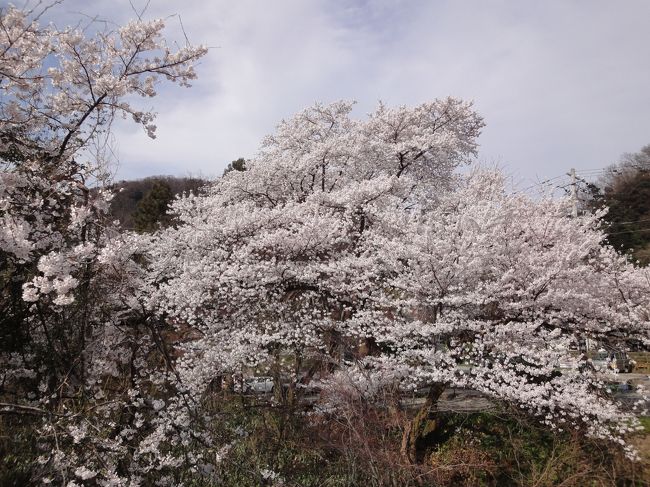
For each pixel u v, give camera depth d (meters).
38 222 5.65
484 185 11.36
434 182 13.41
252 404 8.91
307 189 12.58
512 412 8.59
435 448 8.35
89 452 5.05
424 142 11.82
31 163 5.77
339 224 9.16
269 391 9.85
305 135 13.81
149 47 6.32
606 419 7.25
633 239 20.88
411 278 8.23
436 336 8.17
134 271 6.98
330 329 8.77
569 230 9.28
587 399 7.05
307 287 9.14
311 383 8.68
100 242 5.80
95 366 6.64
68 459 4.82
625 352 8.57
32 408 4.83
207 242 9.05
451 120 13.68
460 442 8.43
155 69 6.45
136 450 5.80
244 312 8.55
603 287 8.84
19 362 6.07
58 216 5.88
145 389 7.22
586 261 9.87
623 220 21.88
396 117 12.98
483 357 7.74
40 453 5.27
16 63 5.62
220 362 7.98
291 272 8.49
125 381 7.07
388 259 8.62
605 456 7.49
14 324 5.93
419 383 8.22
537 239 9.41
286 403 8.77
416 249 7.88
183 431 6.45
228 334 8.21
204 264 8.32
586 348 8.76
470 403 10.38
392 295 8.93
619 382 9.49
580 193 12.82
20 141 5.94
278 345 9.00
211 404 8.20
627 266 10.15
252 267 8.08
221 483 6.44
